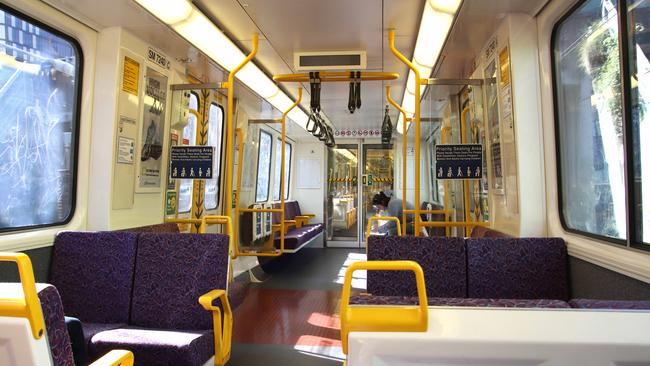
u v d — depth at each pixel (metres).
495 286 2.41
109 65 2.93
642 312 0.80
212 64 3.78
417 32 3.18
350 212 9.00
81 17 2.76
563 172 2.55
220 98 4.82
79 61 2.89
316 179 9.13
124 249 2.60
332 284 5.44
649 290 1.67
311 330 3.59
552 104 2.60
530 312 0.81
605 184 2.11
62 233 2.64
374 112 6.28
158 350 2.01
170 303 2.49
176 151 3.47
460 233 3.88
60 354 1.05
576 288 2.29
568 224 2.51
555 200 2.57
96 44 2.95
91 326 2.40
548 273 2.38
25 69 2.47
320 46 3.49
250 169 5.64
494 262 2.44
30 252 2.45
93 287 2.56
